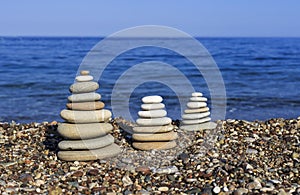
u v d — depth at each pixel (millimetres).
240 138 1254
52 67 4145
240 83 3078
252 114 1947
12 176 1003
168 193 932
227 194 917
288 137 1248
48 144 1209
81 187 956
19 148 1179
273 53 6047
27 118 1841
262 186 944
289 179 982
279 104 2189
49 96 2439
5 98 2355
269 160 1087
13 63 4473
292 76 3441
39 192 932
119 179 996
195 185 963
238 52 6230
